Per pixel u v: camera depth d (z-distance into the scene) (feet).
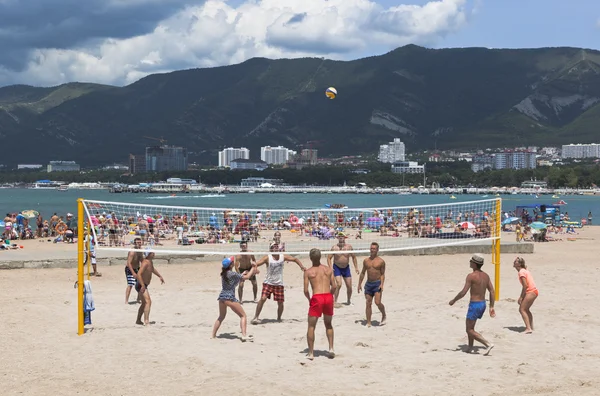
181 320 41.63
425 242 79.66
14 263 66.13
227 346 34.53
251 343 35.22
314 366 30.53
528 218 140.87
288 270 67.62
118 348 34.09
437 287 56.08
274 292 40.65
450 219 122.21
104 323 40.52
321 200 474.90
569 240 111.34
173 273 65.31
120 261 69.46
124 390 27.14
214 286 56.49
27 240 99.35
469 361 31.35
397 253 80.38
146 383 28.04
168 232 85.35
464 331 38.14
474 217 124.57
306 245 77.97
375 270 39.45
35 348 34.06
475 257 33.50
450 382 27.91
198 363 31.09
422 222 87.56
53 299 48.83
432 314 43.45
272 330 38.58
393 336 36.88
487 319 41.75
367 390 26.86
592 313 43.57
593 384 27.58
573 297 50.11
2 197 557.74
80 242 37.86
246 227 76.59
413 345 34.76
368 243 78.74
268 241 78.07
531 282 37.83
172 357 32.24
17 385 27.84
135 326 39.63
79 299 37.35
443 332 37.91
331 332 32.19
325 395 26.27
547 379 28.32
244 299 49.73
